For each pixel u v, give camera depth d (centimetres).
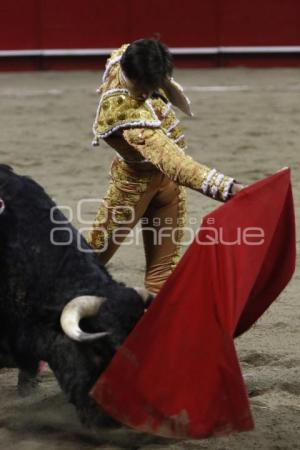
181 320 837
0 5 3822
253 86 3488
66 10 3856
